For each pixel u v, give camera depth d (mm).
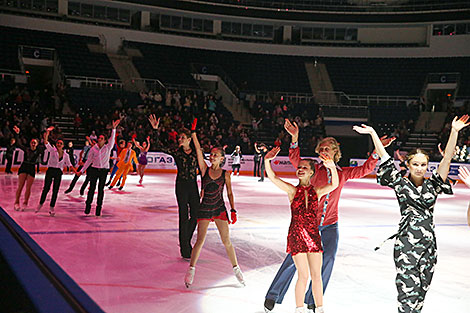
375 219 10102
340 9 35906
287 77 36188
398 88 35281
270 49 37500
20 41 30859
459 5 33812
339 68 36875
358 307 4367
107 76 31234
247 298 4492
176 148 6094
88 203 9023
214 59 36344
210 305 4242
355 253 6672
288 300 4543
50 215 8734
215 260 5965
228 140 27031
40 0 32344
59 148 8688
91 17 34062
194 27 37094
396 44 37281
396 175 3547
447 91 34719
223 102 34406
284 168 26359
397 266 3502
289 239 3820
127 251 6242
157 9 34344
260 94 34188
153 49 34969
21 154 20891
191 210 6066
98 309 2088
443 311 4340
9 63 29422
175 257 6031
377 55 37000
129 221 8570
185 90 31875
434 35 35875
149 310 4023
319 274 3777
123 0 33031
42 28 32188
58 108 26812
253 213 10453
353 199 14250
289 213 10578
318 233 3799
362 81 35969
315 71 36750
